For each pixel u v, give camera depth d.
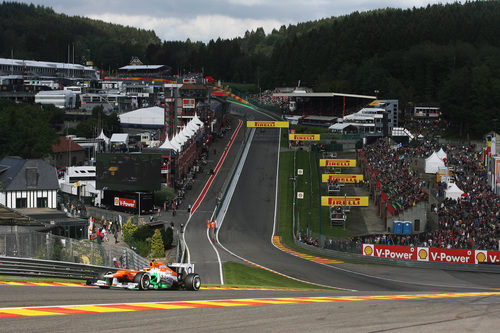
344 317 22.83
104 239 86.00
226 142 192.12
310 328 20.17
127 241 84.31
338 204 104.69
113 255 46.75
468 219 95.19
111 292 28.31
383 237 93.56
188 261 76.12
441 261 77.38
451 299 32.97
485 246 82.25
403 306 27.03
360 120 195.50
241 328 19.67
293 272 70.12
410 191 107.31
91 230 84.62
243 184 138.75
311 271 71.31
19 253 39.03
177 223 106.81
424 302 29.48
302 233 102.94
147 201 109.25
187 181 138.38
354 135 184.50
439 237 88.50
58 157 160.50
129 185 111.44
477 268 75.25
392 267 77.31
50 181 94.94
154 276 29.92
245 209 119.06
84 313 21.23
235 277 62.91
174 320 20.58
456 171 135.12
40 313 20.95
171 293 29.19
